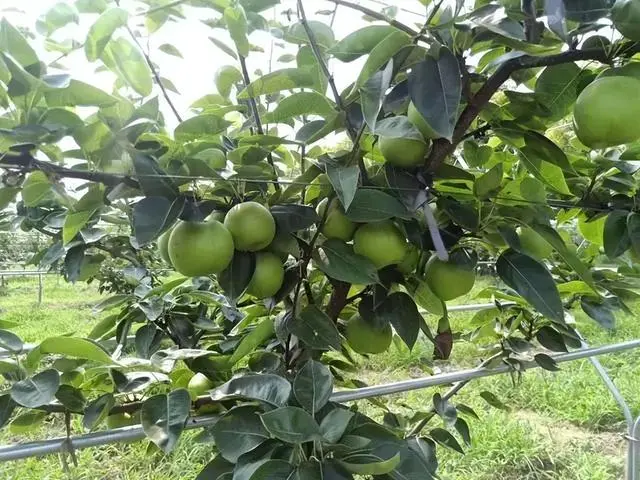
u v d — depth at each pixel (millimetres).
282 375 656
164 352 675
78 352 557
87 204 530
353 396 718
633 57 555
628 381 2793
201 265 536
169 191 505
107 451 2016
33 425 603
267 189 608
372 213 556
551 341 964
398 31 479
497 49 637
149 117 515
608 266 1047
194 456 1970
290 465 480
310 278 729
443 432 894
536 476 2006
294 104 532
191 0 557
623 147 784
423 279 663
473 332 1081
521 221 621
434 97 453
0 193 528
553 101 598
